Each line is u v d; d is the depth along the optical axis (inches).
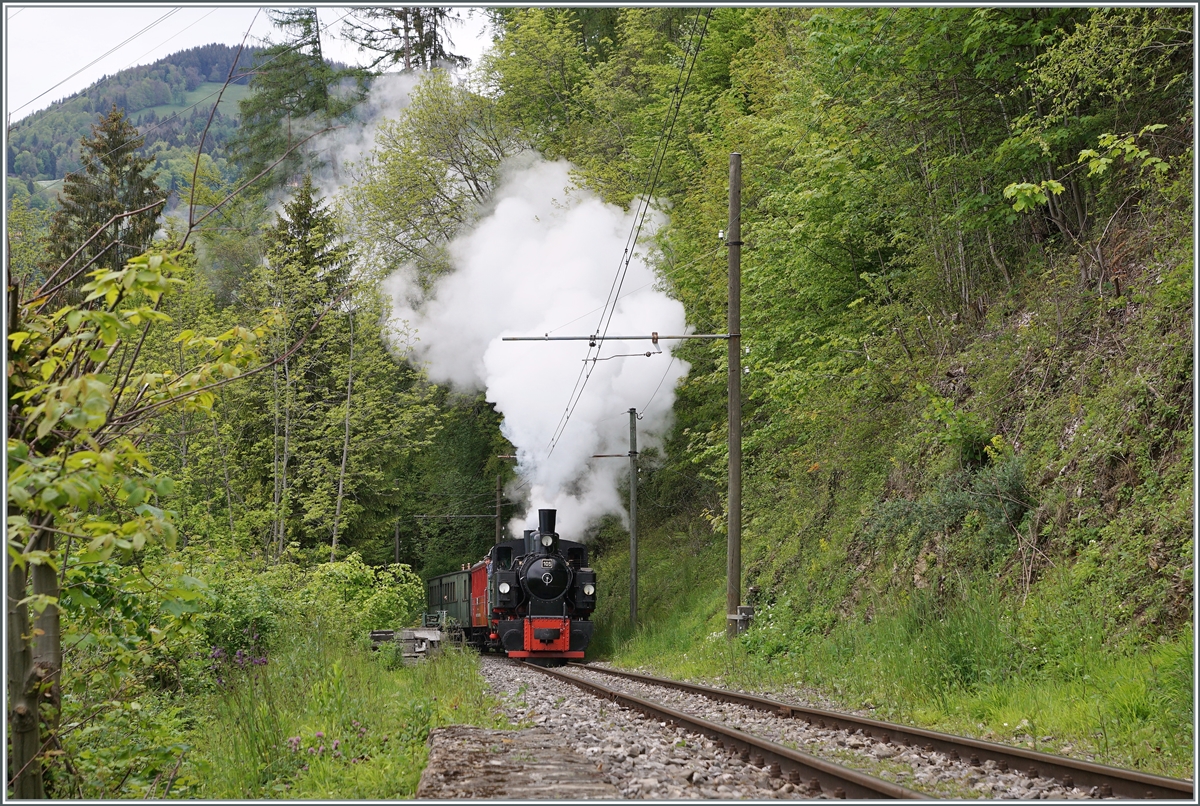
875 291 795.4
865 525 674.8
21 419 216.2
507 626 1015.0
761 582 812.6
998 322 679.1
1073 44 542.3
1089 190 651.5
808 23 693.9
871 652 540.4
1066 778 258.8
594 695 551.2
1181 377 461.1
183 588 248.4
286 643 579.5
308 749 316.8
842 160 741.9
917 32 650.2
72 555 260.4
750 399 954.7
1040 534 506.6
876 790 229.9
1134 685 354.0
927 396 685.3
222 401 1007.0
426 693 464.8
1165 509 429.4
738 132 995.9
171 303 901.2
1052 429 548.1
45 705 234.7
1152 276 534.6
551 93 1547.7
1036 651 433.1
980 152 688.4
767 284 843.4
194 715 403.5
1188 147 552.7
